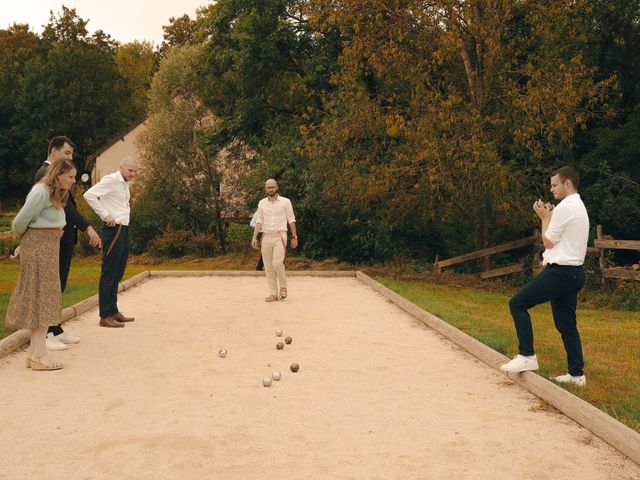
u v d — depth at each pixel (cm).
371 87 2188
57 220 611
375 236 2088
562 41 1858
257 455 403
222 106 2842
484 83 1742
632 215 1823
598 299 1413
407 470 381
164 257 2464
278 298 1142
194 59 2741
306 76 2467
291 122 2547
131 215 2619
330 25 1891
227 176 2634
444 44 1573
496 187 1569
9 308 611
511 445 425
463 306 1174
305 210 2133
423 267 1911
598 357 709
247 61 2419
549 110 1562
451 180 1591
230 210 2633
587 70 1758
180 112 2653
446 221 1927
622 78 1958
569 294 560
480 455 407
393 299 1126
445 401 529
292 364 628
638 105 1847
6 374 600
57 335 738
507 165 1697
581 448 421
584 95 1645
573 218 545
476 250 1830
